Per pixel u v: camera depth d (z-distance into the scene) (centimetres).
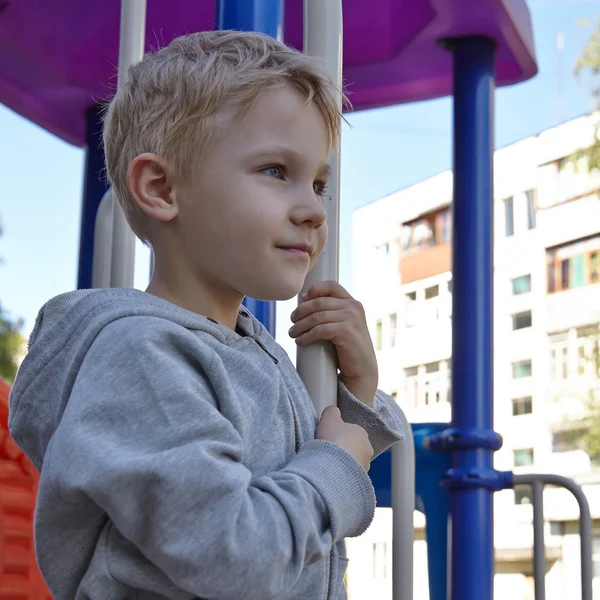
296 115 72
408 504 139
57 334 71
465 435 159
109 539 63
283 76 73
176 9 171
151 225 75
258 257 70
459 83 173
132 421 61
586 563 159
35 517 64
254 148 70
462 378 163
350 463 68
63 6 173
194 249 72
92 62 187
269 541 59
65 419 62
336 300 83
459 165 169
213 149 71
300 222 72
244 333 79
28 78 191
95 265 145
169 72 74
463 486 157
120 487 58
